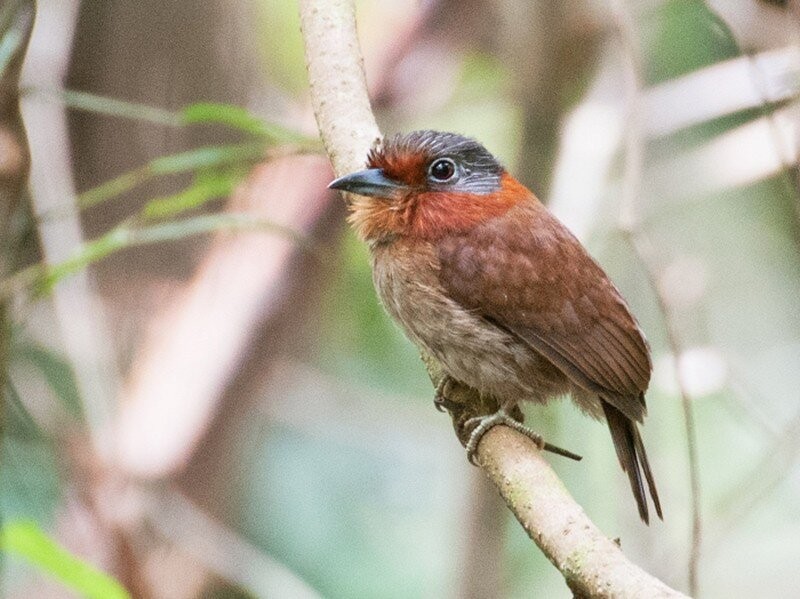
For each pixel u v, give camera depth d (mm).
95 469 9984
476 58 12336
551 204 10273
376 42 12156
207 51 11117
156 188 11172
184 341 10562
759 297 11312
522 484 6117
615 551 5465
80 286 10133
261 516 11977
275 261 10688
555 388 7918
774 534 11039
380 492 12188
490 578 10695
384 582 11852
